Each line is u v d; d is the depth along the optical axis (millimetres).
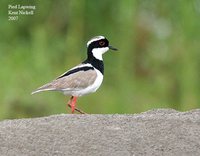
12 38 19969
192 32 19875
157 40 20375
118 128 10617
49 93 18234
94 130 10539
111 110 18797
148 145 10109
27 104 18156
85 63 12969
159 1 20391
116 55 19844
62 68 19344
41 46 19172
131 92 19406
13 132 10523
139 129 10586
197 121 10922
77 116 11195
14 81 18562
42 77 18750
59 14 20281
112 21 20266
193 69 19719
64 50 19797
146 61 20203
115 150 9953
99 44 13023
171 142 10195
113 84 19562
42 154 9875
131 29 19953
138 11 20250
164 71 20094
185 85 19562
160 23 20484
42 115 18172
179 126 10695
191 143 10180
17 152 9922
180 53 19969
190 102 19469
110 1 20203
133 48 19984
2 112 18016
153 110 12070
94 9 20234
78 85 12547
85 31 20219
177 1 20078
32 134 10430
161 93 19688
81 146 10062
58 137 10328
